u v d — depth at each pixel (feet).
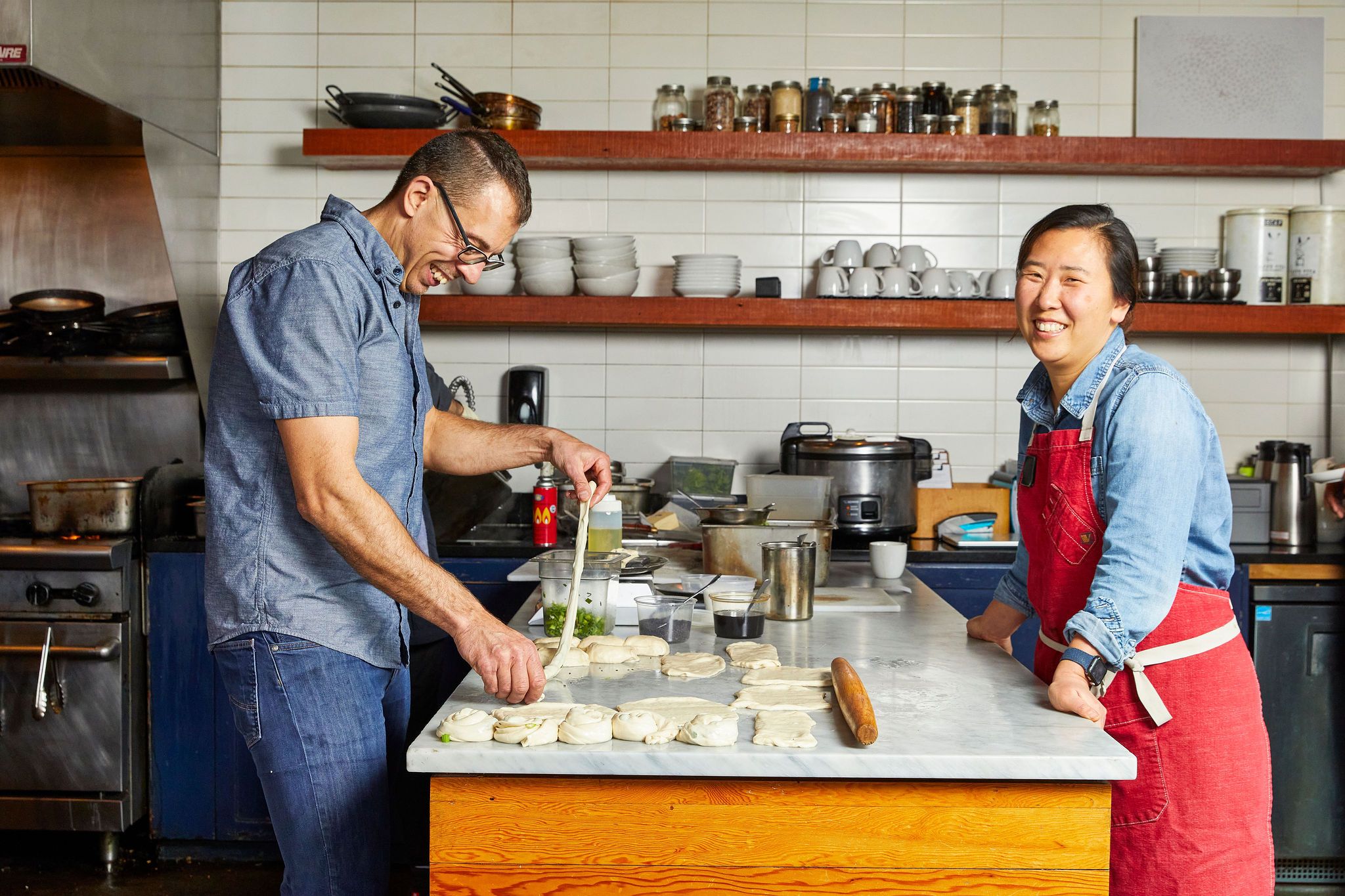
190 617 10.70
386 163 12.49
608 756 4.41
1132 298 5.76
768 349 13.01
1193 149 11.89
